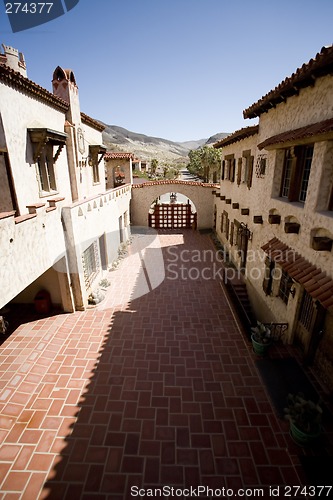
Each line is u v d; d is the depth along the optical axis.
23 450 5.26
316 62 5.18
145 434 5.58
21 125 8.33
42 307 10.02
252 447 5.29
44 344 8.34
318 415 5.07
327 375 6.44
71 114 11.88
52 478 4.80
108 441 5.44
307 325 7.08
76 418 5.93
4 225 5.85
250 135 10.87
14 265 6.25
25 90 8.58
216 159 42.47
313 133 5.32
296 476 4.80
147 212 23.31
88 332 9.00
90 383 6.89
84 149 13.71
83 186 13.58
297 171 7.03
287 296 7.89
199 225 23.22
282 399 6.30
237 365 7.44
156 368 7.39
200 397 6.46
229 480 4.77
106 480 4.77
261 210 9.51
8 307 10.35
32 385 6.80
